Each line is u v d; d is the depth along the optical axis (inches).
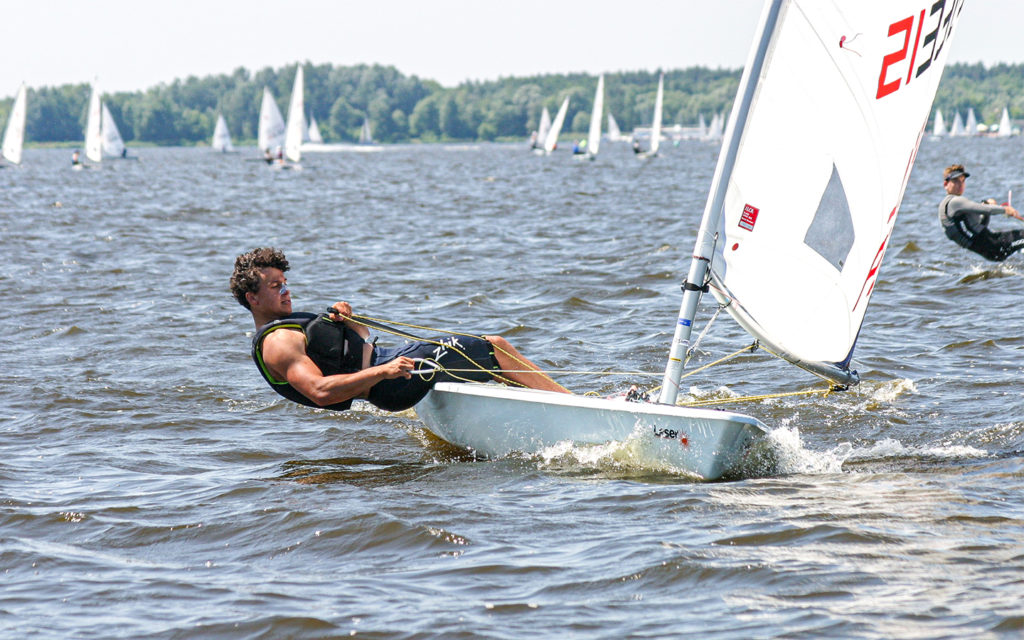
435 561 645.9
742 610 555.2
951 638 507.5
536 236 2967.5
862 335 1418.6
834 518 694.5
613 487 794.8
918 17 838.5
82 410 1085.1
